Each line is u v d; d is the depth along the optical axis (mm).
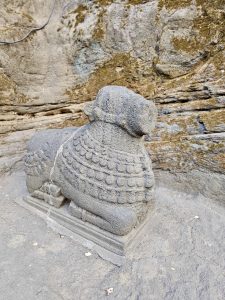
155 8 2438
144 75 2625
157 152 2539
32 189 2098
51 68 2688
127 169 1678
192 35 2391
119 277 1562
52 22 2609
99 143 1734
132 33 2531
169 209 2240
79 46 2643
